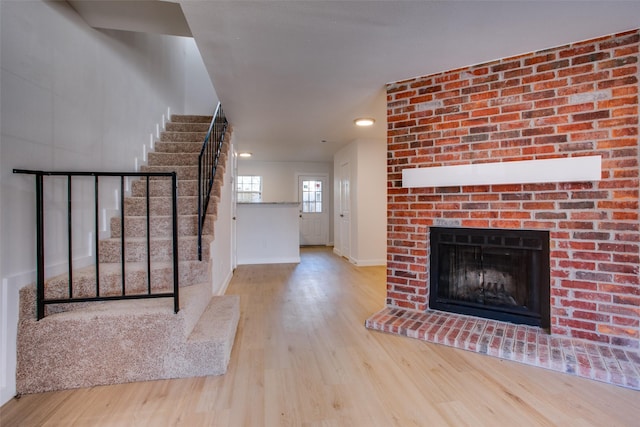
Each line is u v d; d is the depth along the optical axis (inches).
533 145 90.0
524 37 81.8
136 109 129.4
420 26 76.1
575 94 85.0
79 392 67.0
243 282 165.0
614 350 79.6
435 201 105.4
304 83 111.0
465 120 99.3
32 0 72.4
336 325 105.1
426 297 109.1
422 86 105.9
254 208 220.7
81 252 90.2
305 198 323.6
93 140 97.4
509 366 77.9
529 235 93.2
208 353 73.6
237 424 57.5
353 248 218.5
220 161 139.8
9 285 64.4
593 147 82.8
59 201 81.4
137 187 122.6
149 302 78.1
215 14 70.7
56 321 67.5
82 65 92.0
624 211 79.7
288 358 82.4
